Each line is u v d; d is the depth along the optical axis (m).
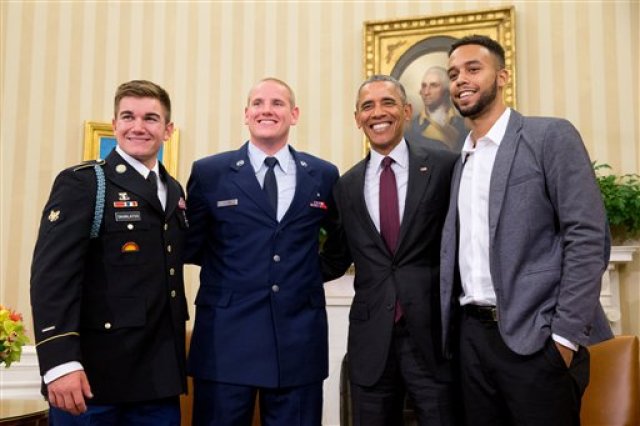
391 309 2.17
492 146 2.05
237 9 4.52
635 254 3.88
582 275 1.78
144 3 4.54
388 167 2.36
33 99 4.49
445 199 2.29
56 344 1.78
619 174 3.95
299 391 2.19
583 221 1.81
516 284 1.88
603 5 4.07
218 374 2.14
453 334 2.14
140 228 2.00
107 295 1.93
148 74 4.50
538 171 1.92
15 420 2.54
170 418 2.01
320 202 2.38
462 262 2.04
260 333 2.16
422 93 4.22
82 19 4.54
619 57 4.02
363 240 2.29
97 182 1.98
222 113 4.44
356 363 2.21
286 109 2.36
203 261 2.37
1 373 4.04
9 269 4.32
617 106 3.99
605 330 1.94
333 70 4.38
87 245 1.92
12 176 4.42
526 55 4.14
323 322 2.30
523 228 1.89
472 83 2.06
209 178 2.37
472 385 1.98
